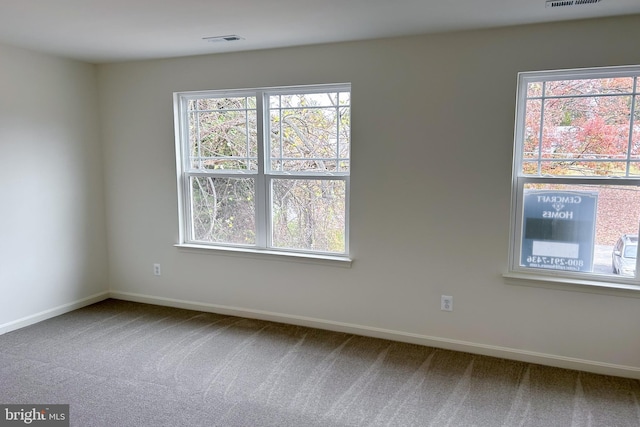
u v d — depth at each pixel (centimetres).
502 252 303
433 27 285
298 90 355
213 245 397
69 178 395
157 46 339
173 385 272
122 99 407
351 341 338
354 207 338
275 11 253
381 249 335
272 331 357
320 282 358
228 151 386
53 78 375
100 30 293
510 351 309
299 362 303
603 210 286
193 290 407
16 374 283
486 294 311
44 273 379
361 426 232
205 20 270
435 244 319
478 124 299
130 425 231
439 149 310
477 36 292
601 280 288
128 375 284
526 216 303
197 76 376
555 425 234
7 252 349
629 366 283
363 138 329
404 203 324
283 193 370
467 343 320
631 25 260
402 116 316
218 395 261
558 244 298
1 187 341
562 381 279
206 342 336
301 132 360
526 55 283
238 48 346
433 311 326
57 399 255
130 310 407
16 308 358
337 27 285
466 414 243
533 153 297
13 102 346
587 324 289
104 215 433
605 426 233
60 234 390
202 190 400
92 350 320
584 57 271
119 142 415
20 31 296
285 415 242
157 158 402
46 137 372
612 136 281
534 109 294
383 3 238
